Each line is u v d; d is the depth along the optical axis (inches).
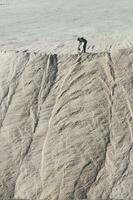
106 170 749.9
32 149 798.5
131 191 722.2
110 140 780.0
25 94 869.2
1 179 772.6
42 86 874.8
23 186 760.3
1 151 805.9
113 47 1054.4
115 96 827.4
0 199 750.5
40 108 846.5
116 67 864.3
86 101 830.5
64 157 773.9
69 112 824.9
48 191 745.0
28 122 832.9
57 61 906.7
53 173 761.6
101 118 805.2
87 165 758.5
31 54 932.0
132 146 767.1
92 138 785.6
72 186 741.9
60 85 868.0
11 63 923.4
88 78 860.0
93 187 737.0
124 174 741.3
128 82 840.3
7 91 881.5
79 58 896.3
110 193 726.5
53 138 800.9
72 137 793.6
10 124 836.0
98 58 886.4
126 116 801.6
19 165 784.9
